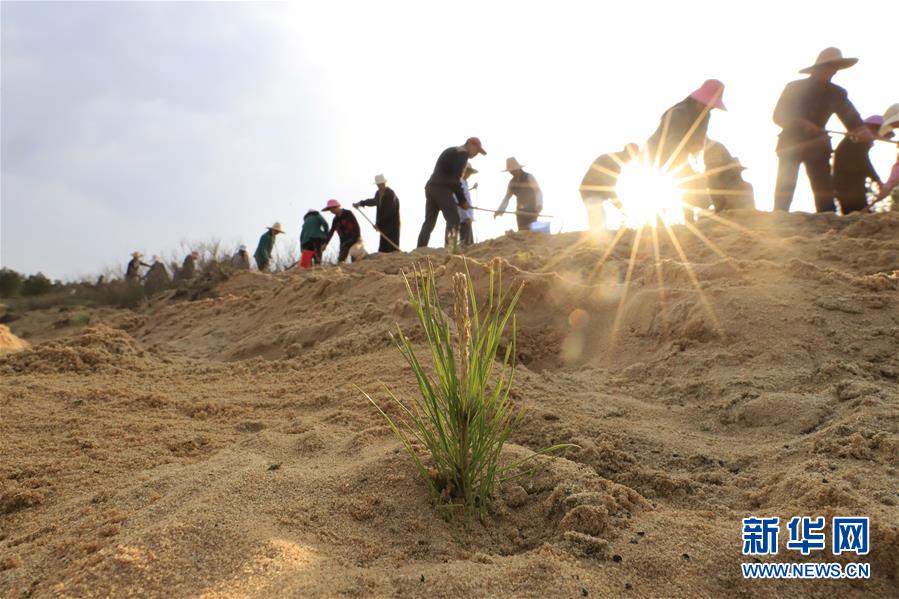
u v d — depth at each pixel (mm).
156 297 12617
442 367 2176
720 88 6633
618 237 6410
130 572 1645
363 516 2029
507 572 1673
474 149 9375
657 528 1924
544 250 6918
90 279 19062
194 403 3750
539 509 2107
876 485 2064
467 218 10180
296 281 7855
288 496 2145
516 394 3238
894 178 6996
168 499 2188
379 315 5172
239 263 13961
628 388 3520
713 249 5465
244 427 3262
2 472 2762
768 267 4301
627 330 4273
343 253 11266
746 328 3691
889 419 2543
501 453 2449
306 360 4621
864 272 4410
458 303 2121
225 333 6820
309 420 3121
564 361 4262
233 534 1816
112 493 2402
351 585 1593
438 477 2180
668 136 6719
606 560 1780
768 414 2861
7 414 3650
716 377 3371
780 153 7039
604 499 2051
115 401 3869
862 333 3475
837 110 6852
